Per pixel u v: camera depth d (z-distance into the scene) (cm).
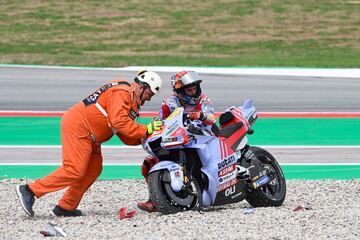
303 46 10138
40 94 6050
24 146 4178
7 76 6969
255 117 2884
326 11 12419
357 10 12556
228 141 2748
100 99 2608
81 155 2598
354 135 4597
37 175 3509
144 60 8381
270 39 10575
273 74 7412
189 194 2609
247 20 11725
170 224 2428
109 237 2281
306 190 3123
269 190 2847
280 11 12338
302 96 6097
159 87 2623
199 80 2645
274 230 2345
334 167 3725
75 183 2662
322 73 7556
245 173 2753
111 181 3312
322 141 4403
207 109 2662
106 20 11525
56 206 2669
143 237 2266
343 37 10838
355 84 6844
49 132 4603
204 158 2648
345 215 2566
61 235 2309
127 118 2566
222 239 2230
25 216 2664
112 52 9256
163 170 2606
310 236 2272
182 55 9038
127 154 3978
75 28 10938
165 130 2573
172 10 12281
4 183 3250
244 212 2625
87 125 2600
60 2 12550
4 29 10650
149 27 11175
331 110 5481
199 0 13000
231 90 6350
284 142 4366
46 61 8075
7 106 5484
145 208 2716
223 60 8494
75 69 7556
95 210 2797
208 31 11006
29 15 11631
